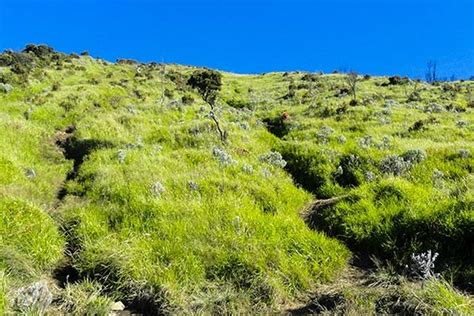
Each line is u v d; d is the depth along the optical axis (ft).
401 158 49.26
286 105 120.88
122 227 33.09
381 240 31.68
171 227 32.30
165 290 25.86
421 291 23.50
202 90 90.38
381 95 124.06
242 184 42.19
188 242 30.55
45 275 28.45
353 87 122.21
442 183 42.75
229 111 101.76
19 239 29.37
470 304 23.39
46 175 51.83
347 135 73.05
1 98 97.76
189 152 54.75
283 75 200.03
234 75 217.56
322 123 83.61
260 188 41.81
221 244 30.32
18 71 123.54
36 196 43.14
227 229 32.19
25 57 147.84
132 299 26.18
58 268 29.50
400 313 22.63
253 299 25.82
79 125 76.95
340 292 25.07
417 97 117.70
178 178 42.19
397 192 37.19
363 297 24.09
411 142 63.62
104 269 28.02
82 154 63.00
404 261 28.96
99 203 38.22
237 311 24.66
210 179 42.27
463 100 116.78
